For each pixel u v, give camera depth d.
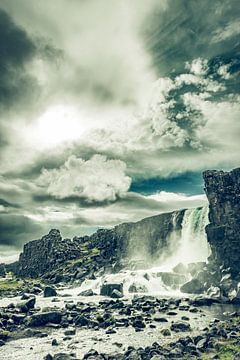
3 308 89.31
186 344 47.19
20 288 181.12
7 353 47.47
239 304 90.56
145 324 65.38
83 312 81.94
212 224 134.38
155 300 97.25
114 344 50.16
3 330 60.97
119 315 76.88
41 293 150.75
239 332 54.19
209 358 40.47
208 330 56.97
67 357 42.75
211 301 92.25
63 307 92.81
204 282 123.75
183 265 144.62
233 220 126.69
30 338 56.09
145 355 42.06
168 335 55.28
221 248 125.25
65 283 194.75
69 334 58.28
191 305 90.25
